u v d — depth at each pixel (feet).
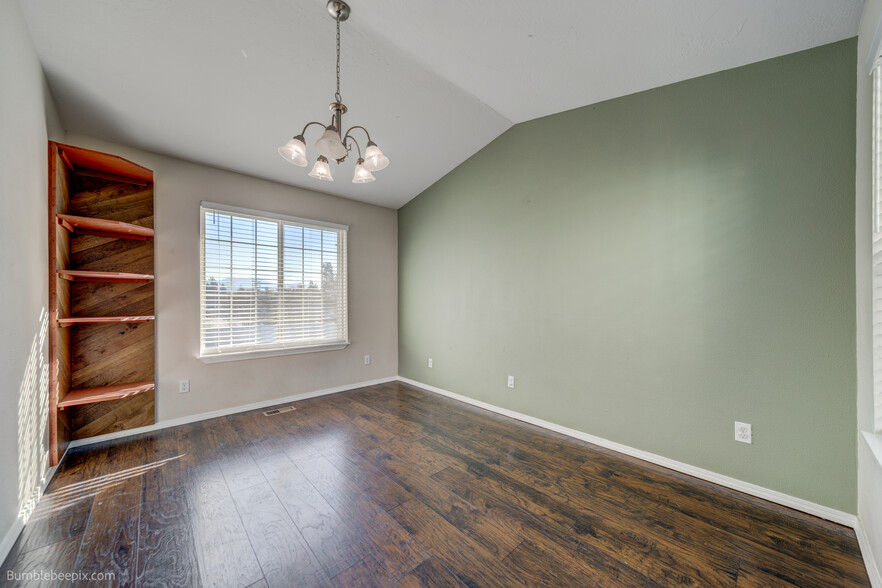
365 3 5.98
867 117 4.90
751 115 6.34
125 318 8.11
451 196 12.43
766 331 6.22
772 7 5.10
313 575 4.56
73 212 8.42
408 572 4.62
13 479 5.05
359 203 13.69
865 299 5.00
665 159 7.40
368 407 11.32
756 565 4.75
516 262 10.36
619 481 6.88
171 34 6.31
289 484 6.72
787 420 6.04
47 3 5.52
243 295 10.82
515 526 5.55
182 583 4.41
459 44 6.83
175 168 9.66
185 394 9.78
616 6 5.47
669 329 7.36
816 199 5.73
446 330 12.66
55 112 7.41
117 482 6.74
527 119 9.89
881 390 4.62
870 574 4.52
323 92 8.09
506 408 10.63
